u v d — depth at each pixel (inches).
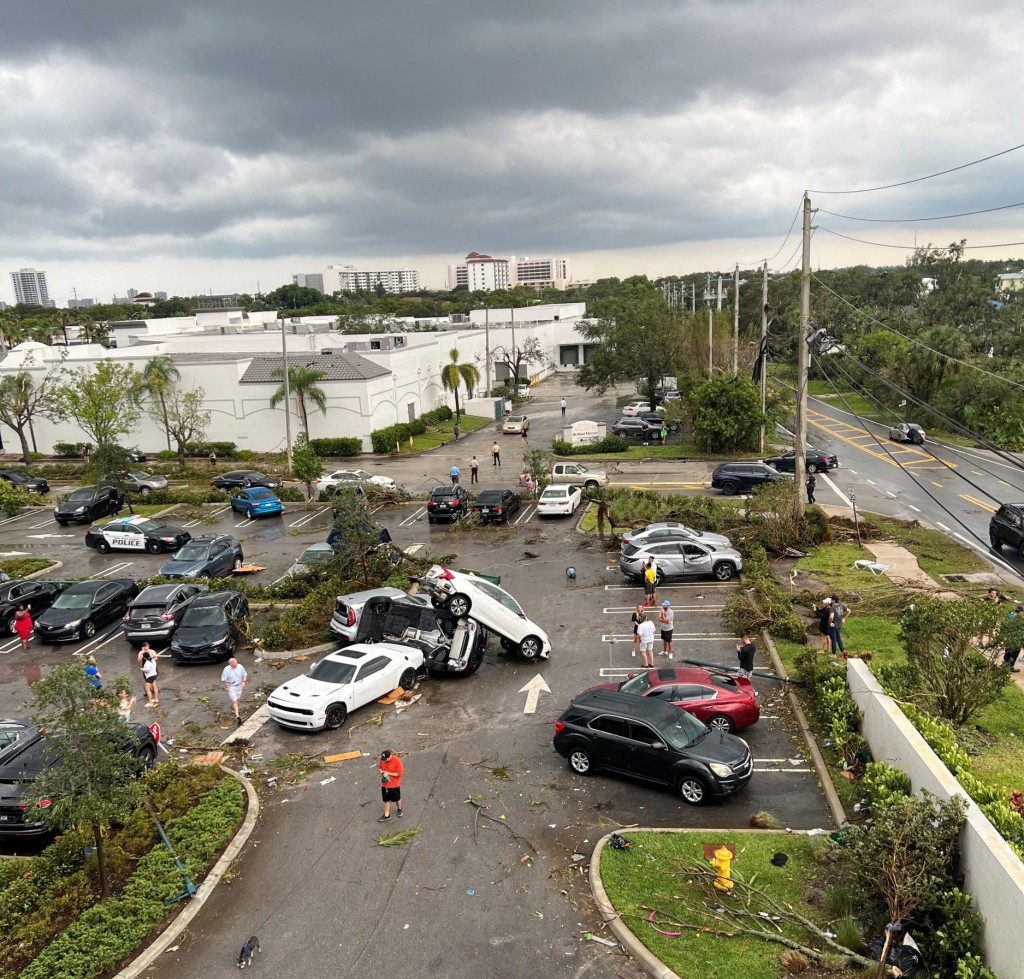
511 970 396.8
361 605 861.8
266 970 403.9
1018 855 376.5
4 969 412.2
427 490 1720.0
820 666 693.3
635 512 1306.6
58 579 1149.1
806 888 443.5
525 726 676.7
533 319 4685.0
